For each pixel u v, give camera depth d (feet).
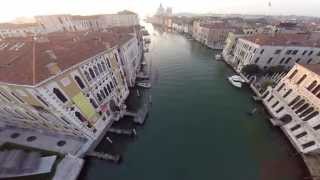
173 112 155.74
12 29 257.55
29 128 124.77
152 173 103.50
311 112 112.16
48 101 84.74
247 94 183.11
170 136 129.59
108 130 130.11
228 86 200.44
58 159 102.73
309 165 102.53
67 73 95.35
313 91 115.24
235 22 578.66
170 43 416.26
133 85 197.36
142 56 292.81
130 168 106.11
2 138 117.19
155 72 238.68
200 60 288.51
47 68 86.53
